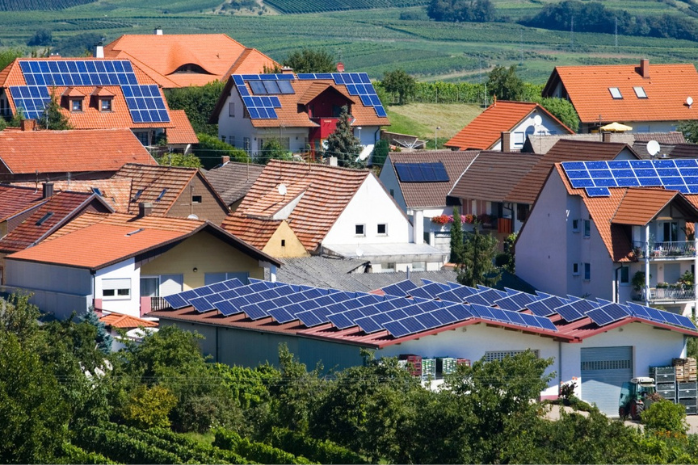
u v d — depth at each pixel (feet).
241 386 560.20
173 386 542.57
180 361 559.38
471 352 579.89
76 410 518.78
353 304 616.80
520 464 430.20
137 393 534.37
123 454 499.92
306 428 496.23
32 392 463.01
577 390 604.08
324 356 575.38
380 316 586.45
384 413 454.40
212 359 635.25
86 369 552.82
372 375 477.77
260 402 544.62
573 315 624.59
